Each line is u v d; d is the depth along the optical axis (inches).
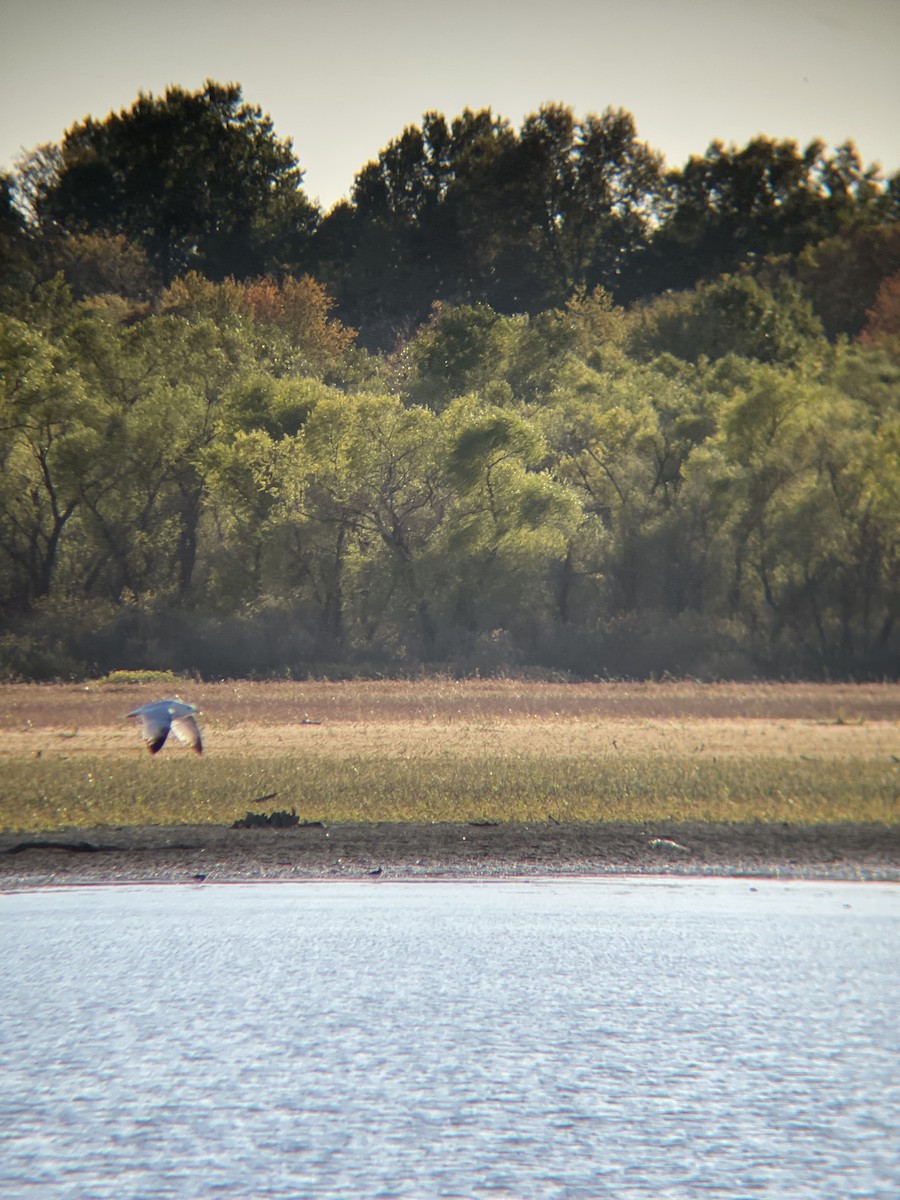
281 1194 1069.8
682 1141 1181.1
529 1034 1470.2
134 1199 1059.9
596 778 3531.0
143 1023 1513.3
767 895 2209.6
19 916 2047.2
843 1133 1192.8
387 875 2367.1
